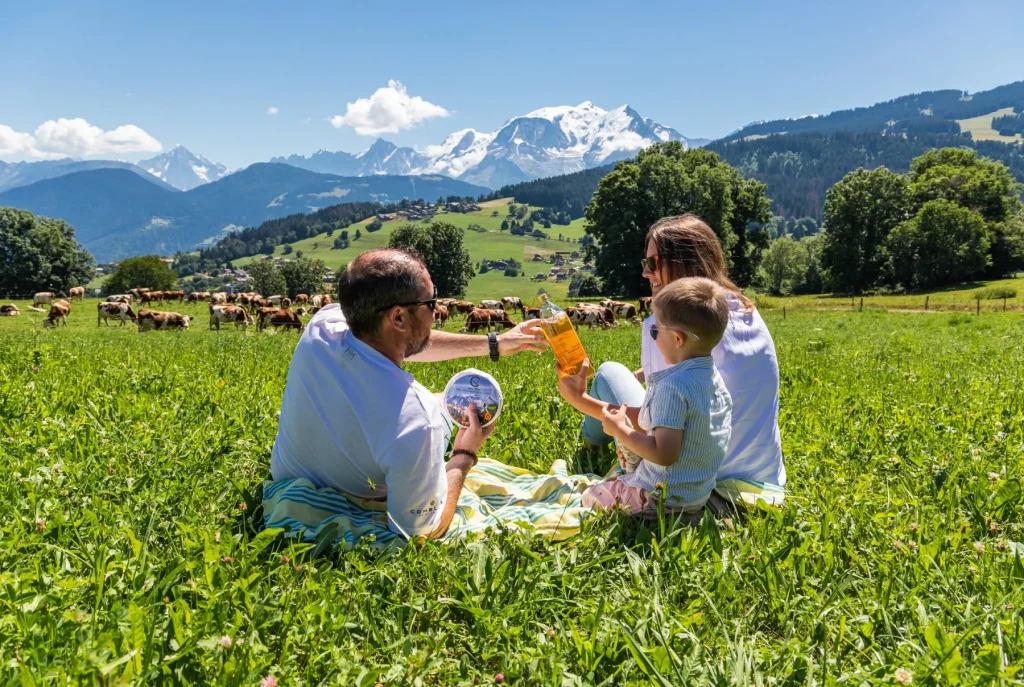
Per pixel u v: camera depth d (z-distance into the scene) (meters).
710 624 2.77
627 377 4.68
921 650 2.55
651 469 3.76
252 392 6.87
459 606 2.77
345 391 3.39
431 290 3.53
